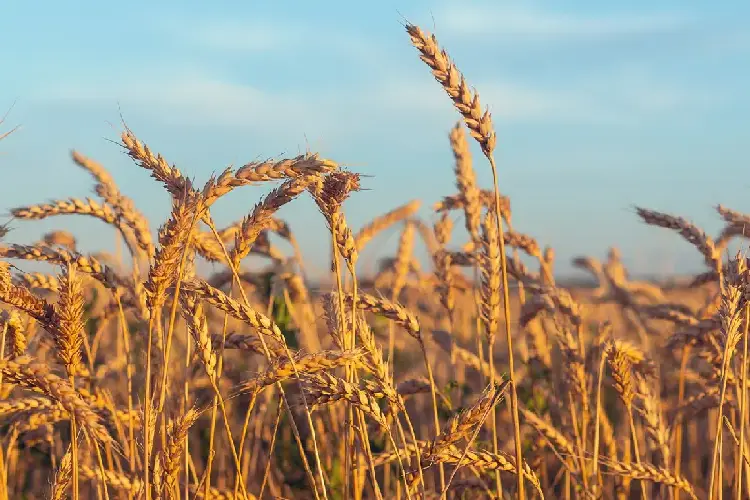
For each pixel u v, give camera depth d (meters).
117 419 1.40
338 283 1.31
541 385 1.71
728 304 1.35
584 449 1.52
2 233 1.36
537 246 1.66
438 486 1.53
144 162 1.25
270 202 1.29
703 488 1.76
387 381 1.28
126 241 1.44
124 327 1.41
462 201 1.55
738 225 1.48
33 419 1.40
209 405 1.30
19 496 1.66
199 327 1.29
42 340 1.46
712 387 1.57
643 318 1.99
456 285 1.72
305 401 1.26
